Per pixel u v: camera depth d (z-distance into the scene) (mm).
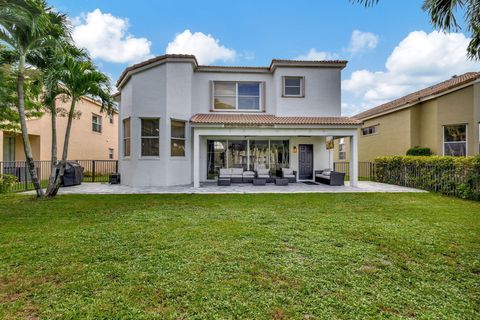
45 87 9047
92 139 20766
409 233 5328
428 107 15336
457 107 13609
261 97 15102
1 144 14250
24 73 9000
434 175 11203
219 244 4645
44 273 3520
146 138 13062
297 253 4293
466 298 3014
